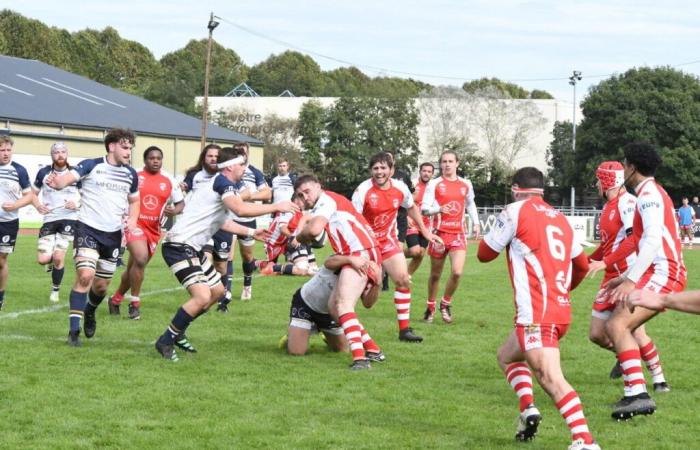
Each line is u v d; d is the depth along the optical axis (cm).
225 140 7931
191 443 945
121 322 1723
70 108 6738
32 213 5344
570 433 1016
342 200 1397
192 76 14500
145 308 1933
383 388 1224
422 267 3328
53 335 1563
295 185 1392
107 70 15662
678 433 1026
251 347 1513
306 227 1360
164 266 2920
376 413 1088
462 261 1842
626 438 1004
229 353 1450
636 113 9019
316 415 1073
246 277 2131
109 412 1059
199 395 1153
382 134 10325
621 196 1171
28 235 4644
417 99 11138
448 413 1096
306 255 2541
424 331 1753
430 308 1886
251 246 2091
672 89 9112
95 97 7500
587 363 1443
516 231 942
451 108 10962
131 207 1520
